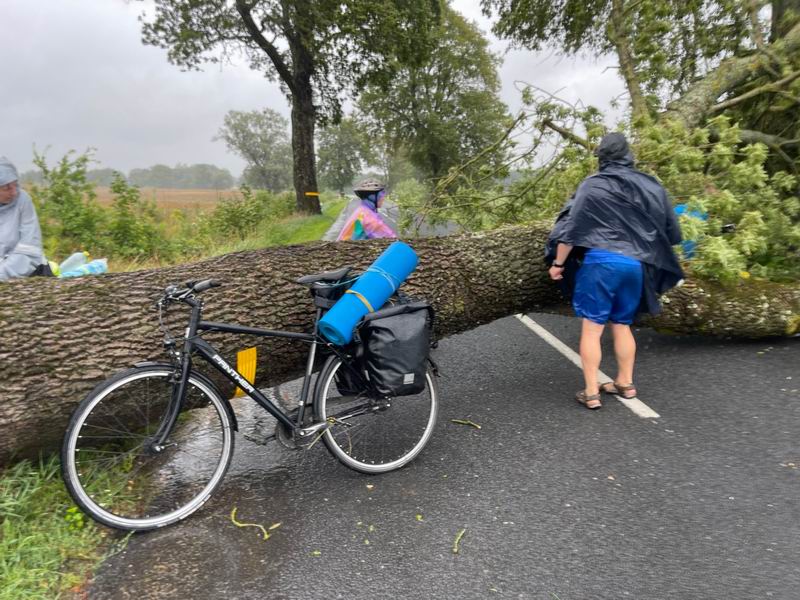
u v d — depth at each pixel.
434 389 3.25
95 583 2.25
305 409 3.03
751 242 4.47
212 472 3.06
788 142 6.26
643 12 6.54
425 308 3.05
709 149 5.89
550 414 3.71
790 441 3.17
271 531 2.60
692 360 4.47
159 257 9.70
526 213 6.41
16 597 2.09
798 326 4.47
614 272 3.43
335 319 2.80
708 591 2.10
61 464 2.42
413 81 42.28
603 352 4.85
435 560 2.35
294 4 19.83
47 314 2.79
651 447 3.21
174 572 2.32
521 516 2.63
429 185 7.30
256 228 15.45
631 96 6.81
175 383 2.71
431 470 3.10
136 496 2.85
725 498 2.68
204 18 20.36
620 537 2.44
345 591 2.18
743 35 7.45
